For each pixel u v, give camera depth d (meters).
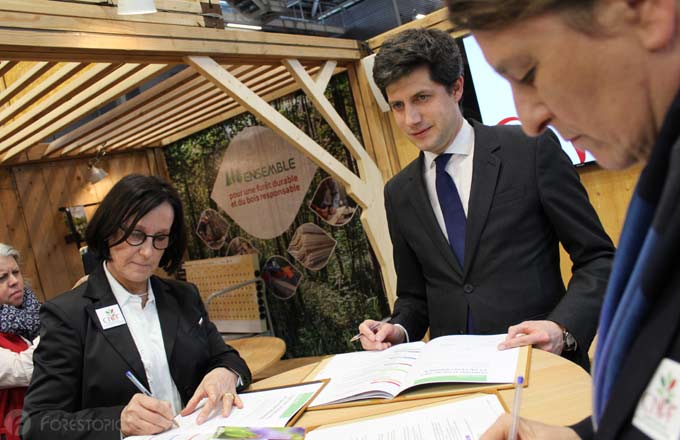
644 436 0.35
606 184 2.64
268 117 2.70
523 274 1.47
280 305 4.40
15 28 1.80
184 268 4.93
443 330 1.59
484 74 2.84
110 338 1.46
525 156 1.50
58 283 4.29
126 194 1.47
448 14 0.45
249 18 4.25
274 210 4.32
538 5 0.37
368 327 1.49
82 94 2.78
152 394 1.40
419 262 1.73
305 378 1.33
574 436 0.59
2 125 3.29
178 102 3.38
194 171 4.90
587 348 1.24
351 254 3.89
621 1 0.34
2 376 2.24
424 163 1.69
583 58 0.37
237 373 1.47
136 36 2.14
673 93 0.36
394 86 1.55
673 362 0.34
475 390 0.99
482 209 1.51
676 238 0.34
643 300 0.37
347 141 3.12
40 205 4.27
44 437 1.25
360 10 5.52
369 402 1.05
